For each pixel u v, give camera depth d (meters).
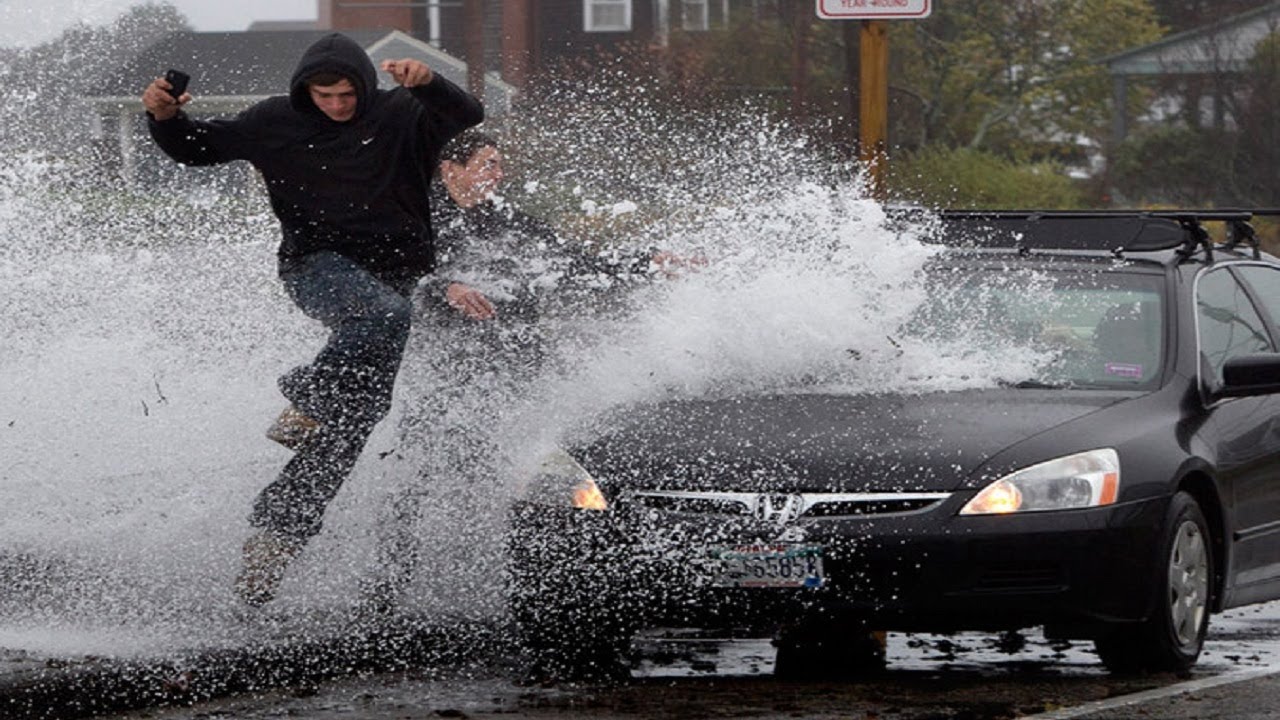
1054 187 114.69
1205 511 21.89
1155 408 21.66
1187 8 136.00
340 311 21.84
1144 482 20.31
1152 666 20.83
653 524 19.75
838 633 20.08
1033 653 22.48
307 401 21.73
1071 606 19.66
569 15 101.62
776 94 93.62
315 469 21.80
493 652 21.53
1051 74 134.00
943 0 130.62
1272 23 126.62
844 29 88.62
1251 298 25.25
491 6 101.81
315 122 22.09
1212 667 21.53
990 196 109.25
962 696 19.62
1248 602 22.97
